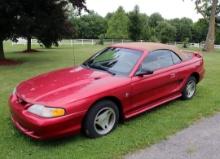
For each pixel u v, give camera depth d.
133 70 5.63
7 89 8.41
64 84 5.09
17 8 14.22
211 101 7.15
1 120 5.75
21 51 26.70
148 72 5.72
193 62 7.23
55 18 16.55
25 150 4.57
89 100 4.75
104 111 5.11
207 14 39.50
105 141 4.89
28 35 15.56
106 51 6.52
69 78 5.40
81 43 47.00
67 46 38.50
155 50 6.30
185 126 5.57
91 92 4.84
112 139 4.97
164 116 6.07
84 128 4.91
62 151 4.55
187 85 7.09
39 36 17.27
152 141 4.90
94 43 48.06
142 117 6.00
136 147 4.69
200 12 39.59
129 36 67.69
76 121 4.64
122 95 5.29
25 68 13.30
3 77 10.55
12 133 5.14
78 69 5.99
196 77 7.46
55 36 19.42
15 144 4.75
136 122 5.73
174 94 6.71
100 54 6.51
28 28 14.87
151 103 6.07
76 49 30.00
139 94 5.66
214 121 5.87
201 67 7.53
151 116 6.06
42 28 15.70
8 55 21.58
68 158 4.34
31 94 4.80
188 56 7.34
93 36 85.12
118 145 4.75
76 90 4.84
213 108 6.61
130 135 5.13
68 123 4.55
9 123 5.59
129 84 5.41
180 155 4.49
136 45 6.45
